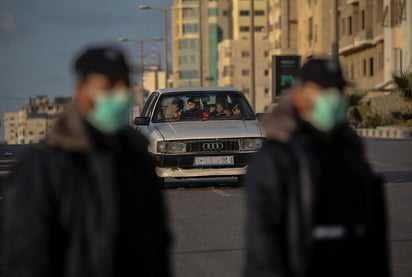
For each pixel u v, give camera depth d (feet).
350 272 15.88
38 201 14.78
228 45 543.39
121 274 15.06
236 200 55.98
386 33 229.45
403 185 63.93
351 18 273.95
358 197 15.88
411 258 36.17
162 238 16.06
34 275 14.69
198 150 60.08
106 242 14.82
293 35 363.15
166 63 263.49
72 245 14.88
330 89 15.99
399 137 150.82
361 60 270.46
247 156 60.39
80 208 14.85
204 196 58.34
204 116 63.46
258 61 539.29
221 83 566.36
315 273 15.55
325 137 16.10
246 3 630.74
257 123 62.49
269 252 15.15
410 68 197.98
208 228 44.70
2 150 117.29
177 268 34.83
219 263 35.76
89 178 14.94
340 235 15.70
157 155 59.93
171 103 63.98
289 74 197.47
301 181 15.35
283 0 360.89
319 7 302.25
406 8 212.84
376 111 199.00
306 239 15.33
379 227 16.42
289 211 15.35
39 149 15.14
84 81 15.35
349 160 15.97
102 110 15.14
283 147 15.56
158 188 16.12
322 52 299.58
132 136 15.87
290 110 16.08
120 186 15.19
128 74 15.65
